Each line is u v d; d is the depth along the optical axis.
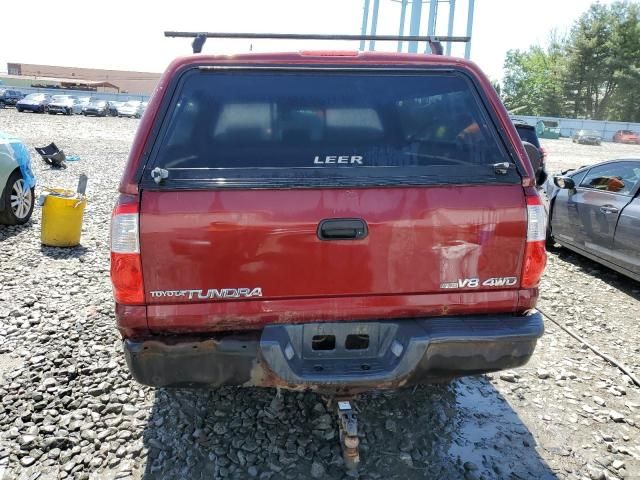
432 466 2.69
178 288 2.31
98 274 5.50
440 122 2.55
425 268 2.44
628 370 3.72
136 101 46.25
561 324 4.59
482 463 2.73
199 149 2.38
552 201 6.72
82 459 2.70
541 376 3.64
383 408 3.19
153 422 3.02
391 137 2.50
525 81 68.31
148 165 2.32
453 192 2.43
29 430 2.91
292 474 2.61
